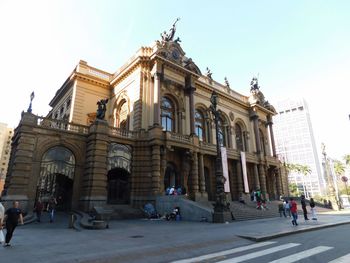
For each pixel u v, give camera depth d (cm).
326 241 1123
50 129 2303
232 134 3903
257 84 4631
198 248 983
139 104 2812
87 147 2486
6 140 8456
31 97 2302
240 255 865
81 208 2264
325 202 4038
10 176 2197
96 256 837
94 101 3288
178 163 2914
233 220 2105
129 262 789
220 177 2045
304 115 11650
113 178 2636
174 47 3169
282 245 1036
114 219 2211
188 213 2175
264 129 4616
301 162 11144
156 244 1038
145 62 2952
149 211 2327
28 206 2067
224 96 3928
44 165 2223
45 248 970
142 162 2639
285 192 4825
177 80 3120
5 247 991
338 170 8144
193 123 3095
